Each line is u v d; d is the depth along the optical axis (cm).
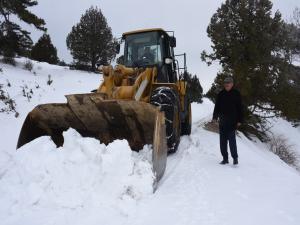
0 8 1784
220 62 1542
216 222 344
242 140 1105
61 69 2123
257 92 1423
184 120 856
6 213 356
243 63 1388
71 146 448
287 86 1452
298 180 534
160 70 718
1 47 1820
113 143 440
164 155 488
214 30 1520
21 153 445
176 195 421
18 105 1159
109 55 2358
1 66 1662
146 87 624
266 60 1448
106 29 2348
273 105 1441
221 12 1531
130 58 745
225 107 582
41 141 457
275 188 464
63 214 354
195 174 519
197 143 764
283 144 1441
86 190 393
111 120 506
